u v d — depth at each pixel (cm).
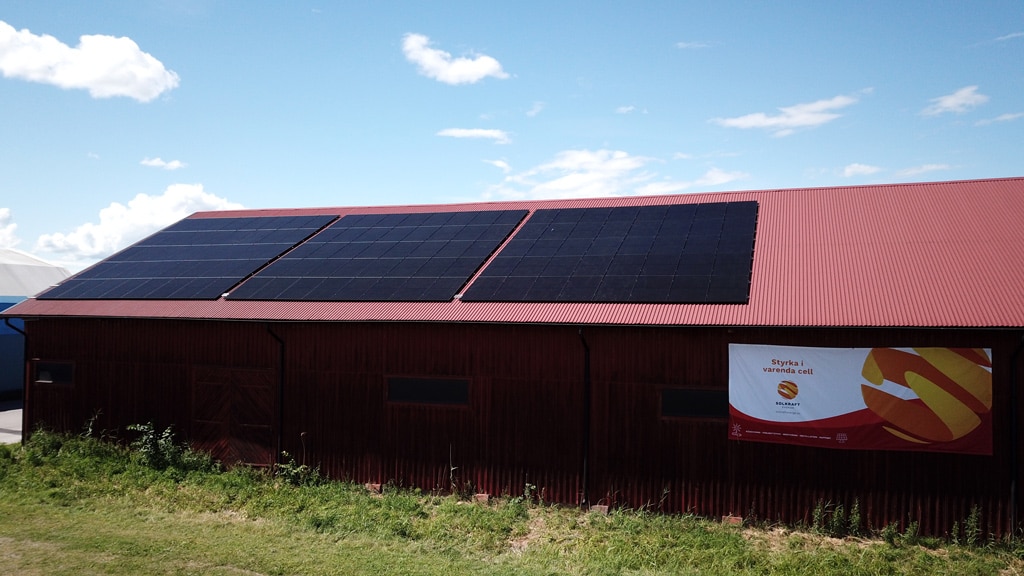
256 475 1920
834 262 1694
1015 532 1404
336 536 1499
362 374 1867
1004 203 1834
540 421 1717
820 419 1524
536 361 1725
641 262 1823
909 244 1716
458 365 1784
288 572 1293
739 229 1916
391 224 2370
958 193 1941
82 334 2147
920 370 1469
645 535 1504
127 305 2103
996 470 1423
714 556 1384
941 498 1452
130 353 2095
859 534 1485
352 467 1867
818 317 1512
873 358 1497
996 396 1430
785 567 1327
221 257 2302
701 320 1570
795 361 1543
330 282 2011
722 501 1584
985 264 1580
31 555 1362
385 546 1448
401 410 1830
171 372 2053
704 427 1605
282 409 1934
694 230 1953
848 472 1509
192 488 1812
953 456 1450
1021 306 1430
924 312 1469
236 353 1989
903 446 1475
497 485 1742
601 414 1670
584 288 1753
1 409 3206
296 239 2350
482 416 1762
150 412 2067
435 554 1406
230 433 1989
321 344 1908
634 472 1644
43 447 2072
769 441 1555
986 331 1417
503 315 1723
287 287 2023
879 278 1600
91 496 1753
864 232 1809
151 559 1346
